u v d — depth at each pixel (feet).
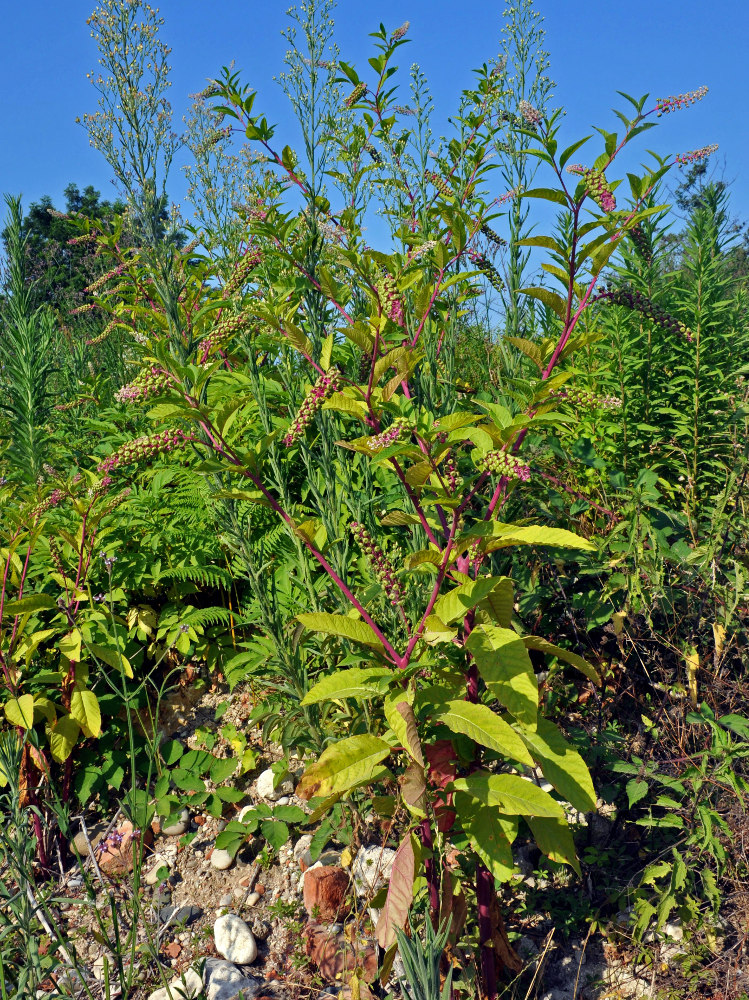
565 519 10.68
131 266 14.52
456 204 9.95
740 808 7.69
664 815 8.52
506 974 7.47
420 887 7.21
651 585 9.13
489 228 10.12
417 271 8.66
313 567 10.26
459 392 11.85
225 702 11.37
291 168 10.22
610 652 10.01
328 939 8.00
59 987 7.12
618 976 7.40
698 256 12.57
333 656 10.01
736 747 7.42
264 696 10.49
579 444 11.17
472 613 6.92
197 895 9.00
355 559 10.21
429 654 7.33
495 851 6.35
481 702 7.26
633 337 13.14
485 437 6.72
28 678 10.66
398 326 9.80
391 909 6.15
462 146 10.89
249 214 10.58
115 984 7.72
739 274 15.12
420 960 5.53
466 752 6.97
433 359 10.03
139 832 9.12
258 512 11.87
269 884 9.08
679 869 7.26
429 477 6.99
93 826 9.98
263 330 9.50
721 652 8.78
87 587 10.92
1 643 9.62
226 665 10.08
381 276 9.03
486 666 6.40
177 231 9.43
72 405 17.11
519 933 7.97
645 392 13.08
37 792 9.57
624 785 8.71
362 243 11.14
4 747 7.84
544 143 6.93
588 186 6.74
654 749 8.73
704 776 7.45
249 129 9.95
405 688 6.68
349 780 6.16
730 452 12.05
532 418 6.65
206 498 11.23
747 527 9.92
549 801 6.07
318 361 9.46
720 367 12.97
